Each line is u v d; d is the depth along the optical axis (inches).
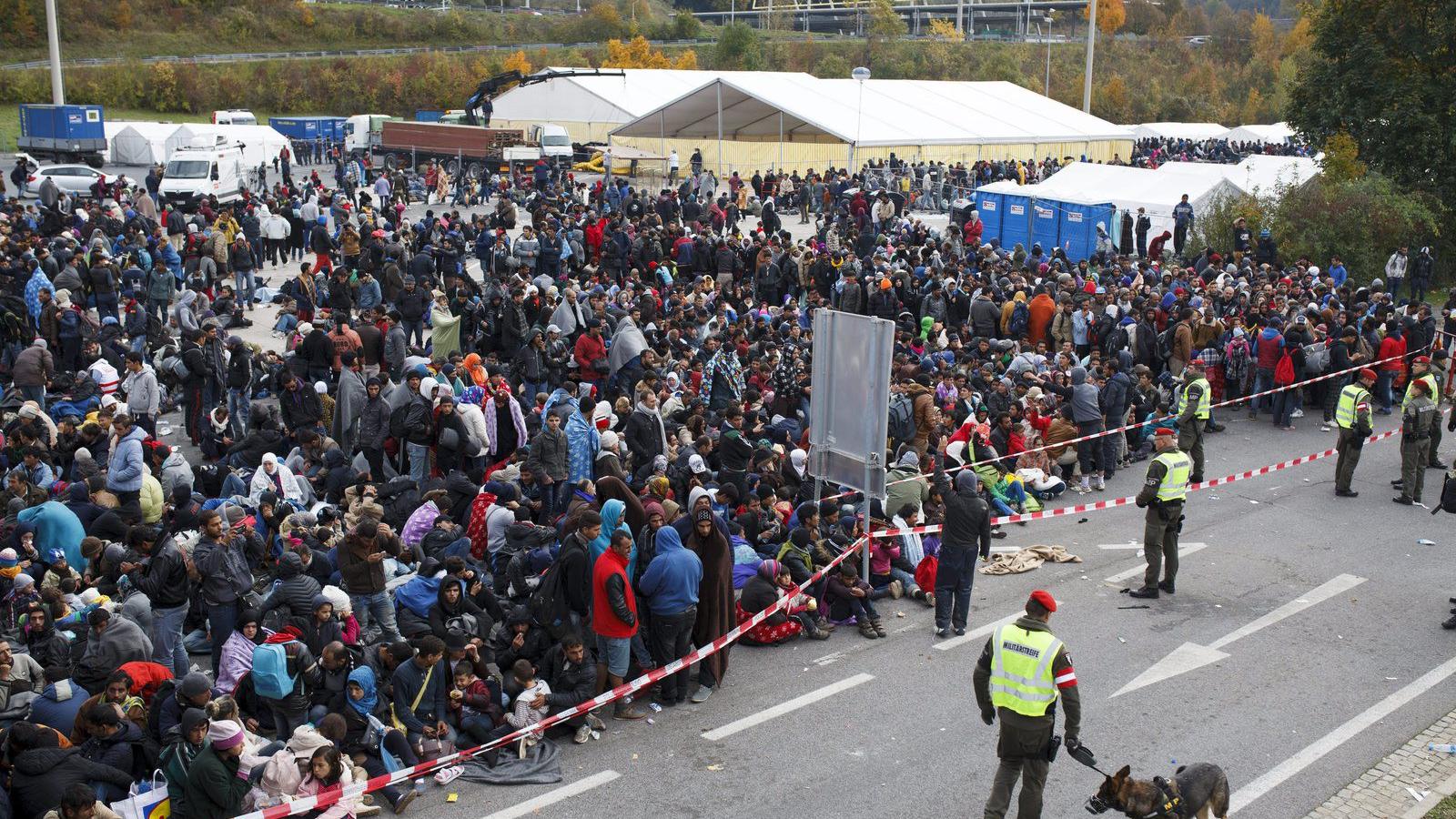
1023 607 502.0
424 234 1088.2
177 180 1565.0
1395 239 1299.2
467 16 4443.9
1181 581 533.3
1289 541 587.5
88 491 497.4
